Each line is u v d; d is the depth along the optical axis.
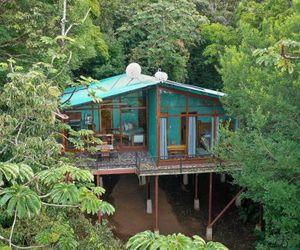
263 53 6.14
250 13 21.36
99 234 8.46
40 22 11.75
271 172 10.12
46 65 7.19
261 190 11.09
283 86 10.02
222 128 11.88
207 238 15.29
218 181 19.89
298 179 10.27
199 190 19.06
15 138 5.73
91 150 10.20
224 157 12.49
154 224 16.02
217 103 15.72
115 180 19.88
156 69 23.91
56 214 6.46
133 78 16.16
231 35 23.42
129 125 17.16
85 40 15.67
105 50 22.30
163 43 23.17
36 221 6.13
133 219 16.31
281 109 9.73
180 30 23.64
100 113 16.58
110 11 25.91
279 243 11.00
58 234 5.45
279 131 10.62
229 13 28.98
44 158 5.94
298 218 10.36
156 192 14.96
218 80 28.03
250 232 15.74
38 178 4.18
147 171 14.61
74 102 15.18
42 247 5.14
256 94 10.45
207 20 25.25
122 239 14.75
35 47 11.36
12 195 3.29
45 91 6.04
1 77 10.64
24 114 5.88
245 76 12.27
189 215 16.91
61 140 15.45
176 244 3.07
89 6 18.97
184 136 15.90
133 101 16.89
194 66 27.78
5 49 12.30
